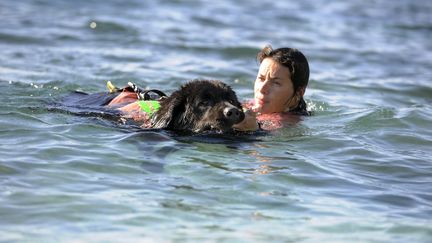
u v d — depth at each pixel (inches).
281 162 421.1
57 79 681.0
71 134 457.1
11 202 340.8
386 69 844.6
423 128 528.7
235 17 1160.2
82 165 397.7
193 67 784.9
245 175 394.0
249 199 362.3
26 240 303.0
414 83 757.3
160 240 309.7
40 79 676.7
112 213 335.9
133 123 493.4
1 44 856.3
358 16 1259.8
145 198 355.6
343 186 390.6
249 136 475.5
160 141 444.5
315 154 446.3
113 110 517.0
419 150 473.4
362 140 485.7
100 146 432.8
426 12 1343.5
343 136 490.6
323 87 717.9
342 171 415.8
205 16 1145.4
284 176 396.8
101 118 499.5
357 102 644.1
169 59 824.3
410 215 353.1
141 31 983.0
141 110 509.0
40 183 367.6
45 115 504.4
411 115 557.0
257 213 345.7
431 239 322.7
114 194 358.6
